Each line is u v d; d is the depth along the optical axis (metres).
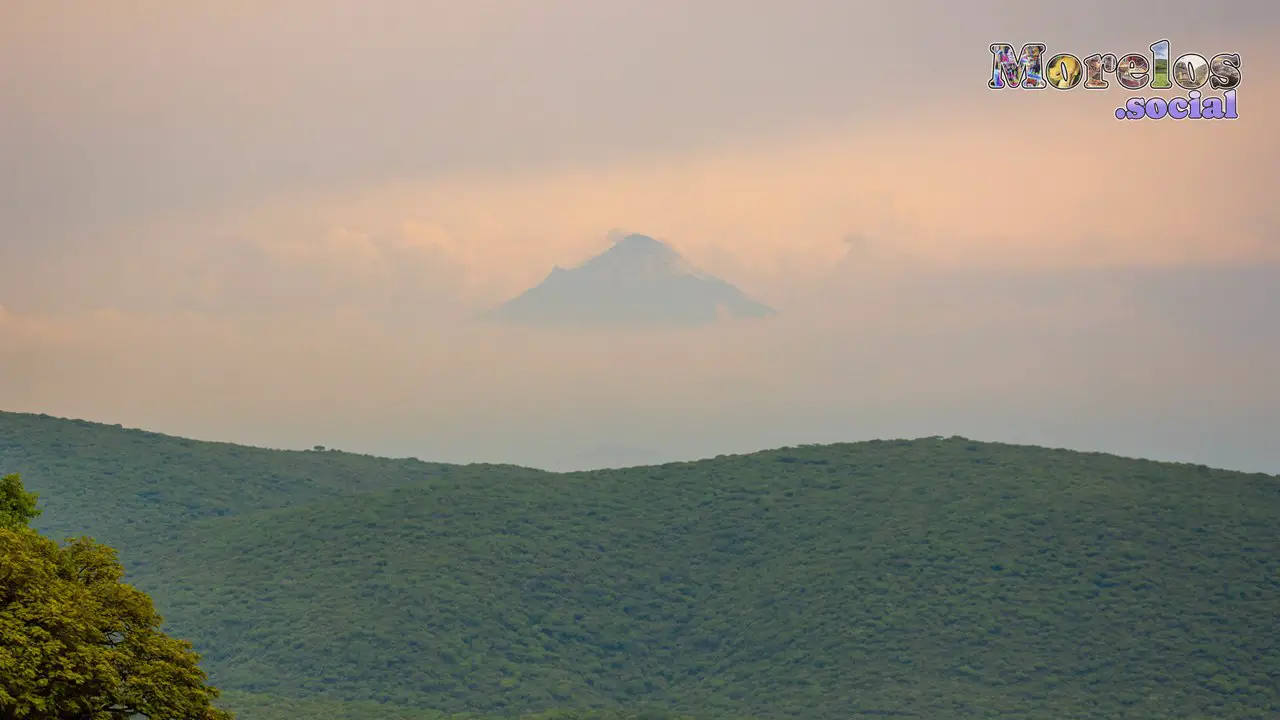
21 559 183.12
